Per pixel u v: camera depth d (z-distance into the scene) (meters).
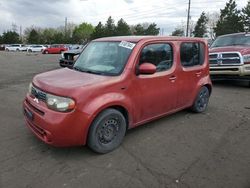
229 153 4.17
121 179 3.38
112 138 4.12
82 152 4.04
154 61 4.63
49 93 3.67
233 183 3.36
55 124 3.53
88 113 3.65
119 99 4.02
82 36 90.25
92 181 3.32
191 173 3.57
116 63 4.30
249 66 8.99
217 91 8.97
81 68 4.61
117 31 80.94
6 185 3.20
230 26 58.16
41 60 23.95
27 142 4.33
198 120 5.69
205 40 6.03
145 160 3.88
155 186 3.27
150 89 4.54
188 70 5.40
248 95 8.36
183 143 4.49
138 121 4.53
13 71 14.04
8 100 7.10
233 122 5.63
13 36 78.56
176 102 5.27
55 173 3.48
